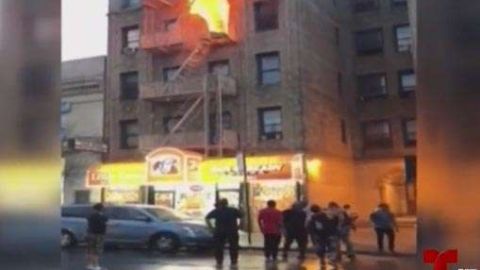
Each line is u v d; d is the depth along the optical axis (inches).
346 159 1192.2
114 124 1157.1
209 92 1051.3
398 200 1182.3
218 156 1024.9
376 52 1253.1
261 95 1048.2
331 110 1154.0
